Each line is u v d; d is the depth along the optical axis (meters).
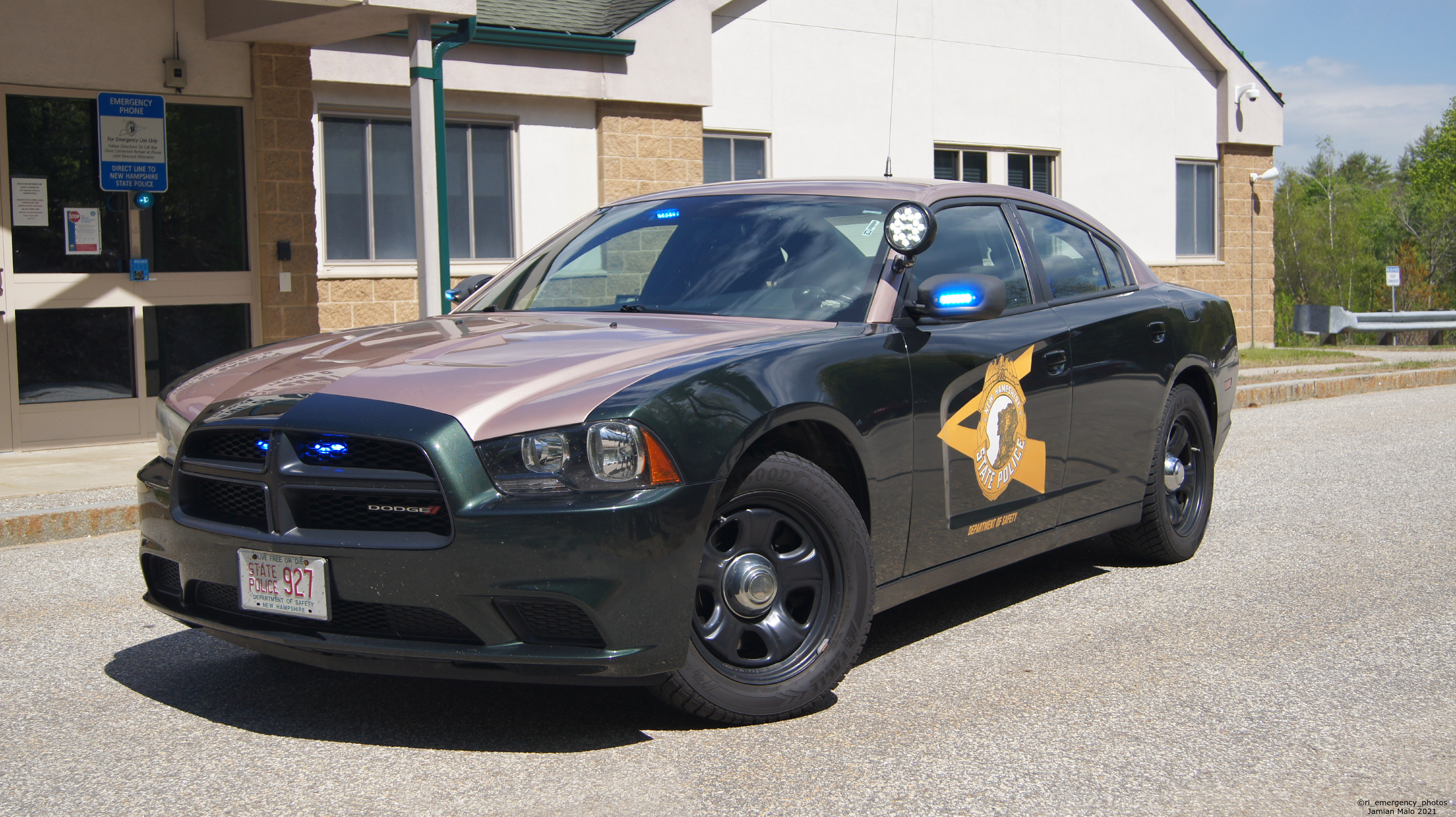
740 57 13.48
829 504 3.49
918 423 3.81
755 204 4.50
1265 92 18.66
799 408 3.38
